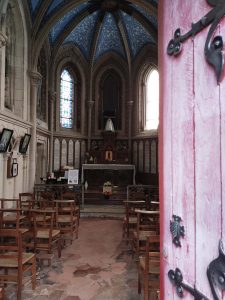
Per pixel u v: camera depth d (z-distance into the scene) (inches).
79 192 475.8
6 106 428.8
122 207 480.7
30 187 486.9
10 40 444.1
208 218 51.7
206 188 52.3
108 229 350.9
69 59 694.5
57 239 251.4
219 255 48.6
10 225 297.0
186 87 59.5
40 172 580.1
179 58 62.3
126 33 676.7
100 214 434.6
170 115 66.0
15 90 458.9
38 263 225.9
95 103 745.6
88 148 727.1
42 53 580.7
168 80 67.3
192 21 57.8
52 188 477.4
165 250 67.0
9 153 396.8
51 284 190.1
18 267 163.2
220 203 48.8
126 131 737.0
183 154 60.1
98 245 284.2
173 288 62.9
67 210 317.7
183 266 59.1
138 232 222.1
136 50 709.9
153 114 705.6
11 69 447.8
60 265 226.7
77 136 706.2
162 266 68.4
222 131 48.5
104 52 741.3
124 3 576.7
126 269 219.3
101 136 733.3
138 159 706.2
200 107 54.6
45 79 607.2
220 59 49.5
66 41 661.3
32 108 498.9
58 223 284.7
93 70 744.3
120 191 557.0
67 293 177.2
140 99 720.3
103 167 583.8
